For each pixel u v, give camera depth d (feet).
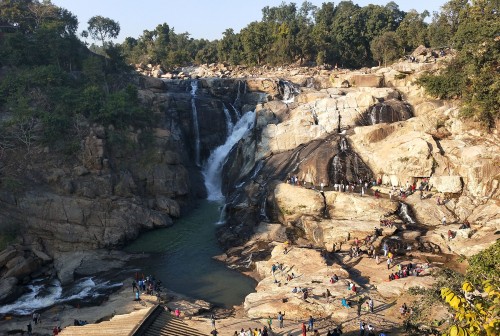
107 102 206.08
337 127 211.82
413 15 384.06
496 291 35.91
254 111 261.03
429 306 87.97
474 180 169.89
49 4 287.07
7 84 197.88
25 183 174.91
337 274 132.16
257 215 184.14
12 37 222.48
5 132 181.57
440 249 146.61
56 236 168.96
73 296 136.98
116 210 181.37
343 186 182.39
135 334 60.39
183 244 173.78
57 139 189.78
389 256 141.49
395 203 166.40
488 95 180.14
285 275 136.05
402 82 249.75
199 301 127.85
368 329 101.71
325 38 400.67
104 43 316.60
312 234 162.50
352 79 267.18
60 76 213.25
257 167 213.25
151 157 208.74
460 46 215.92
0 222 161.58
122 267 155.22
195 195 228.63
